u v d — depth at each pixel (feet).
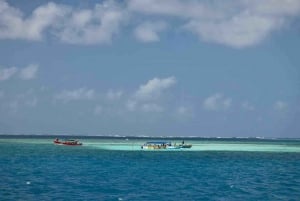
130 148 390.42
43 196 114.42
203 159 257.34
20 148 362.53
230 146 529.45
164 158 259.80
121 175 165.27
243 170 193.16
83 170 182.19
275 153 345.10
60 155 274.16
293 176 169.99
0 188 126.52
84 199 111.45
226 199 115.55
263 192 127.65
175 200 112.98
